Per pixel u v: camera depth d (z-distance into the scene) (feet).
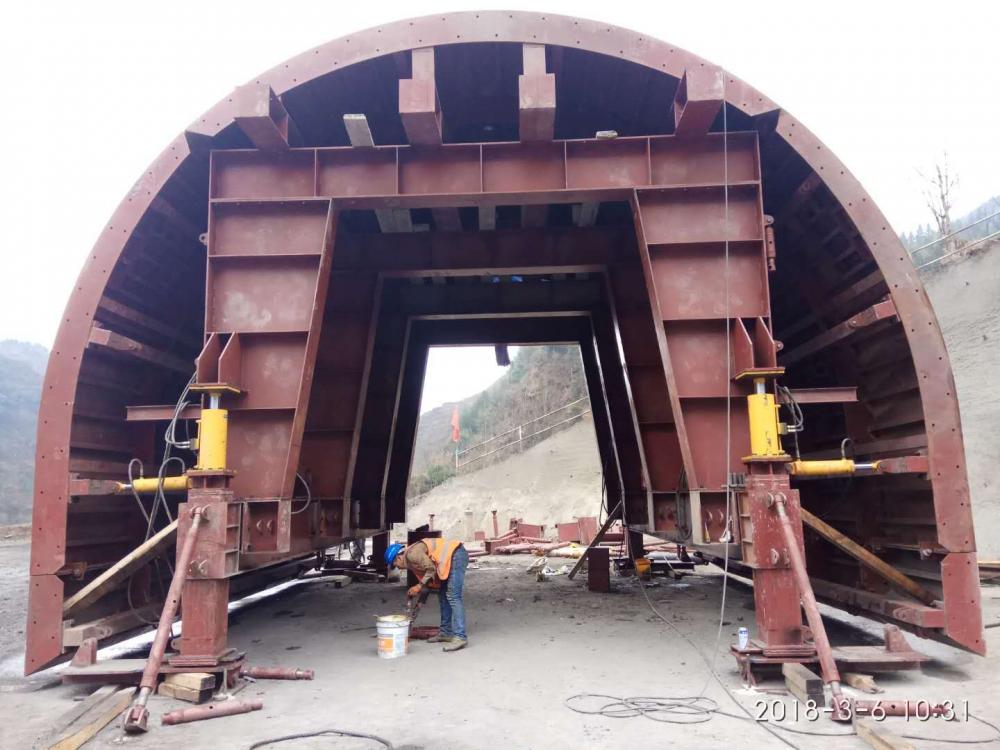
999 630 26.23
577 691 19.27
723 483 22.80
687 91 22.35
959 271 93.50
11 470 286.05
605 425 47.88
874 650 19.77
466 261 34.58
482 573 47.80
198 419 22.86
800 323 29.60
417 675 21.26
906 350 22.86
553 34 23.17
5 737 16.49
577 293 42.11
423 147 24.39
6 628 32.71
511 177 24.53
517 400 169.68
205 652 19.63
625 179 24.27
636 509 39.75
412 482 158.81
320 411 33.40
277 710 17.94
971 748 14.57
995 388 74.43
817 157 22.71
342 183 24.63
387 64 24.40
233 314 23.80
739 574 41.42
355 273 34.73
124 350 23.91
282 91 23.27
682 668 21.68
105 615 24.88
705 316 23.34
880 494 25.45
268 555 21.93
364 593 40.14
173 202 25.34
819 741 15.14
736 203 23.81
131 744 15.60
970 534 20.75
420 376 47.85
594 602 35.17
